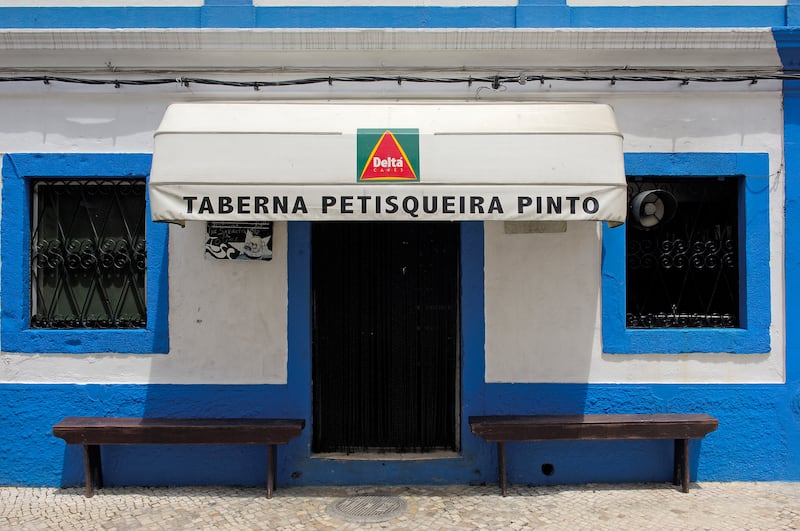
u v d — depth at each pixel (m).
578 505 4.52
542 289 4.95
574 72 4.89
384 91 4.91
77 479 4.88
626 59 4.88
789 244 4.96
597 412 4.93
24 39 4.74
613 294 4.93
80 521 4.25
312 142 4.13
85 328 5.02
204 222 4.91
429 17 5.03
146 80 4.86
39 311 5.04
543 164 4.12
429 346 5.15
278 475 4.91
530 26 5.02
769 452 4.94
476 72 4.90
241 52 4.80
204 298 4.91
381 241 5.14
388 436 5.16
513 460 4.94
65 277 5.04
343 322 5.14
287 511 4.43
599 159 4.15
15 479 4.87
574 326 4.95
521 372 4.95
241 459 4.92
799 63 4.91
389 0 5.04
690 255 5.08
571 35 4.75
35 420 4.88
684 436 4.64
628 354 4.93
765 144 4.98
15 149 4.92
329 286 5.14
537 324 4.95
